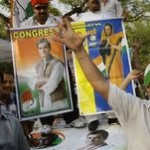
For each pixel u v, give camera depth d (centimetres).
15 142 265
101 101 362
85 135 353
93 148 343
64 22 234
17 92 373
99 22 374
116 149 337
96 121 360
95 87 240
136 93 363
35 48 374
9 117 270
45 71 374
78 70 364
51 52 374
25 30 374
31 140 359
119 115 241
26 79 374
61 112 372
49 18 423
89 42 373
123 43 373
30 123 377
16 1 483
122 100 238
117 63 371
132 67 384
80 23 374
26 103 373
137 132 236
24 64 374
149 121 236
